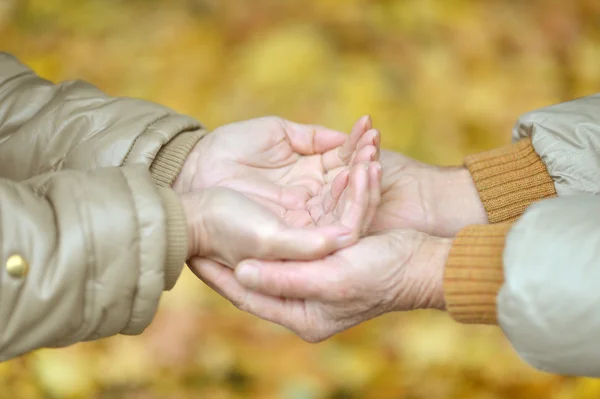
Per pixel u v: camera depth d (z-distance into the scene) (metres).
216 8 2.72
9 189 1.41
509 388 2.06
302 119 2.44
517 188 1.57
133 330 1.46
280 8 2.72
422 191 1.61
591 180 1.54
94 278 1.42
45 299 1.40
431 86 2.56
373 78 2.54
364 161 1.50
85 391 2.04
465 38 2.70
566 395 2.06
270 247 1.45
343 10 2.73
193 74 2.54
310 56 2.58
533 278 1.38
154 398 2.04
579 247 1.38
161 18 2.69
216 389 2.05
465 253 1.45
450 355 2.10
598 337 1.38
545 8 2.82
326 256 1.47
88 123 1.57
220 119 2.44
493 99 2.56
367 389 2.05
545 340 1.39
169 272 1.46
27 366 2.06
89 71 2.56
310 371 2.07
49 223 1.41
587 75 2.67
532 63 2.67
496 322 1.44
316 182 1.60
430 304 1.48
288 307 1.50
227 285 1.50
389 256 1.47
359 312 1.49
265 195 1.55
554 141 1.56
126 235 1.42
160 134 1.56
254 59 2.58
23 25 2.69
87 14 2.71
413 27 2.71
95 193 1.42
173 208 1.46
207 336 2.12
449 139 2.45
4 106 1.59
